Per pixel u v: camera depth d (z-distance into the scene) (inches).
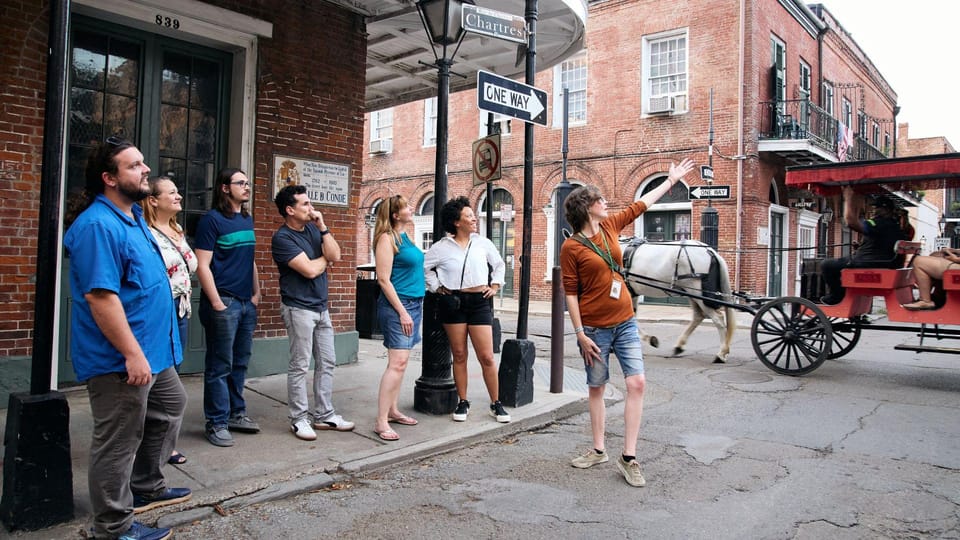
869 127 1018.7
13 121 216.4
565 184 573.6
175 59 268.4
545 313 657.0
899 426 229.0
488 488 167.9
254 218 279.1
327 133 302.5
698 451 200.8
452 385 231.1
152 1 243.3
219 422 189.9
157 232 164.6
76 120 242.2
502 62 412.8
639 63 697.0
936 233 1234.6
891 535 140.9
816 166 313.7
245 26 269.7
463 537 138.9
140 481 144.6
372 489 167.0
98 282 115.6
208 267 186.1
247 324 200.1
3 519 133.6
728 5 641.6
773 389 292.4
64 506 135.9
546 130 767.1
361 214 974.4
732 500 160.1
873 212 318.7
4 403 213.6
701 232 643.5
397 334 201.9
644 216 706.2
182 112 269.9
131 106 256.2
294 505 155.6
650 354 398.0
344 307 314.7
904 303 314.3
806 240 782.5
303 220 198.5
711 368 347.6
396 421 216.1
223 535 138.7
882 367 348.2
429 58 402.0
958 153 278.1
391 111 936.9
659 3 683.4
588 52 732.0
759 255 644.7
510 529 142.9
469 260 214.2
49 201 135.9
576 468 183.9
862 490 167.2
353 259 316.8
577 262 174.2
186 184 271.4
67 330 238.5
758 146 642.2
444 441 199.6
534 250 780.6
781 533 141.3
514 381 241.3
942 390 288.8
